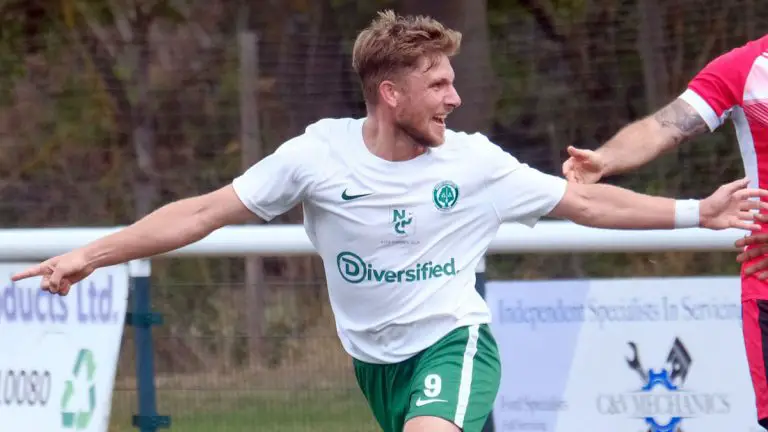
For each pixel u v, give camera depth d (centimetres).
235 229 1600
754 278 1363
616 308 1574
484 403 1190
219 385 1664
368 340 1255
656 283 1572
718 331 1572
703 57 2591
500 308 1579
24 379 1647
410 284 1211
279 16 3469
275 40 2816
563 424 1573
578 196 1188
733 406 1569
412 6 3028
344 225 1205
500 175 1194
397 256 1205
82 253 1174
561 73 2702
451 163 1192
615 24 2684
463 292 1225
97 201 2812
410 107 1158
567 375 1573
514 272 2056
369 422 1623
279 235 1586
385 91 1165
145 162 2919
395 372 1251
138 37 3152
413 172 1188
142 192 2833
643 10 2644
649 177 2506
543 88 2684
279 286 1695
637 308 1573
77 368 1628
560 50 2709
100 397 1612
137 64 3055
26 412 1645
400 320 1223
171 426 1661
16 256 1623
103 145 2983
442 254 1209
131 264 1633
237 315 1684
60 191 2816
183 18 3541
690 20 2603
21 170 2986
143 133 2956
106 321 1620
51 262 1176
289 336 1669
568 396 1572
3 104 3059
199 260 1912
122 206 2820
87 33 3434
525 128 2659
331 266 1241
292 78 2764
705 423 1570
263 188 1196
